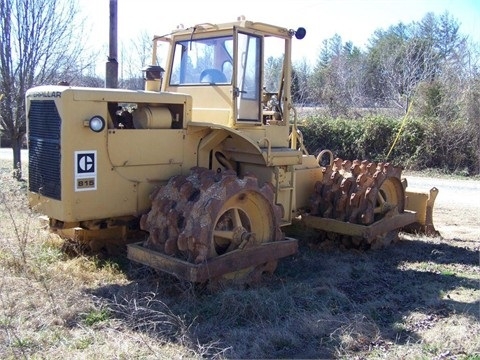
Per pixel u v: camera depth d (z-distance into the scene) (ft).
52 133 16.85
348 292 18.25
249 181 17.06
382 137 63.67
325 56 152.15
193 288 16.26
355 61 118.73
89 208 16.99
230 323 14.97
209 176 17.30
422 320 15.65
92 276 18.02
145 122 18.20
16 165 44.21
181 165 19.12
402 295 18.02
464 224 31.73
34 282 16.76
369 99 93.61
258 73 20.10
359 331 14.53
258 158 20.10
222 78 19.79
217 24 19.77
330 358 13.14
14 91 42.09
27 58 41.39
